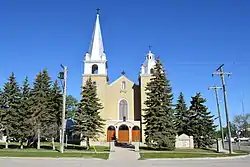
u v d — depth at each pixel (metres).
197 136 54.12
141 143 58.47
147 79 64.06
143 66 65.19
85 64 64.69
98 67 64.56
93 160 28.22
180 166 23.25
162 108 45.00
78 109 45.66
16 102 44.41
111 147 39.44
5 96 44.06
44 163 24.52
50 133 45.03
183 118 55.91
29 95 46.25
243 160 30.08
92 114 45.44
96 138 45.28
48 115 46.06
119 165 23.88
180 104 56.50
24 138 44.56
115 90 66.50
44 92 46.75
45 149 42.72
